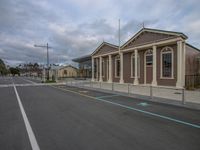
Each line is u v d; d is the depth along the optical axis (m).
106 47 34.09
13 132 6.36
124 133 6.17
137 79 26.27
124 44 28.45
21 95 16.73
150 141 5.46
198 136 5.89
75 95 16.52
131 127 6.84
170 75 22.66
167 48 23.05
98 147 5.05
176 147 5.03
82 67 63.69
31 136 5.95
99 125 7.12
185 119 7.98
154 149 4.90
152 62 25.25
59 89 22.92
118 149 4.91
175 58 22.05
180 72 20.39
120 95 16.33
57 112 9.45
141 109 10.15
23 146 5.19
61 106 11.12
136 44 26.47
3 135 6.07
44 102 12.66
